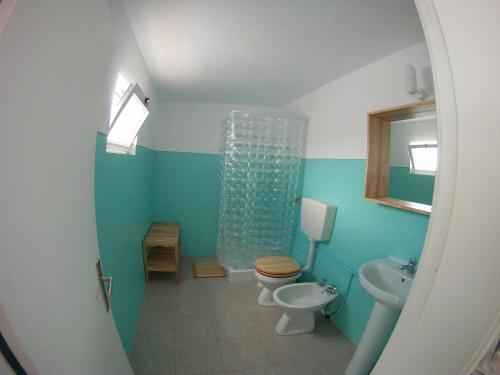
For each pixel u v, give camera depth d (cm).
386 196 156
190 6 116
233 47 156
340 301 193
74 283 66
